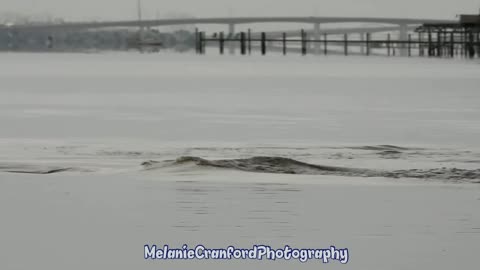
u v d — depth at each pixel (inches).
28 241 1508.4
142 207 1774.1
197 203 1811.0
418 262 1387.8
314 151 2731.3
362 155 2620.6
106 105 4717.0
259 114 4097.0
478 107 4591.5
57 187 2003.0
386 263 1384.1
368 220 1660.9
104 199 1854.1
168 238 1526.8
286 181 2069.4
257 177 2112.5
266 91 6186.0
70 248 1466.5
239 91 6181.1
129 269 1363.2
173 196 1883.6
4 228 1599.4
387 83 7618.1
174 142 2955.2
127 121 3713.1
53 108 4485.7
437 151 2723.9
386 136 3154.5
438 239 1518.2
